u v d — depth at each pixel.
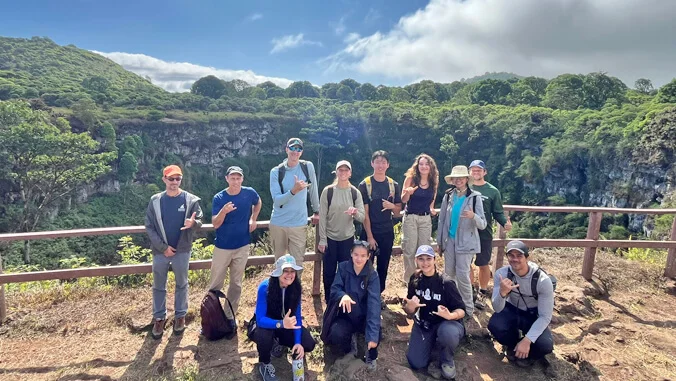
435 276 2.94
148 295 4.20
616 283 4.69
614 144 43.56
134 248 6.95
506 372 2.94
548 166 49.75
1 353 3.07
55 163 30.12
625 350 3.28
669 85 54.34
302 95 104.50
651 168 39.31
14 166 29.23
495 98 86.31
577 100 72.06
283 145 66.62
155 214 3.16
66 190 32.56
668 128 38.22
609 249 6.50
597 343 3.35
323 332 3.01
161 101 66.62
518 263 2.92
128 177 43.69
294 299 2.78
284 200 3.38
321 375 2.83
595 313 3.93
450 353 2.80
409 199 3.71
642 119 43.47
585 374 2.89
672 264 4.82
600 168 45.47
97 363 2.93
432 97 100.94
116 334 3.36
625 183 42.00
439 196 55.12
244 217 3.35
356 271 3.01
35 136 28.62
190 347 3.14
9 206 29.62
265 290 2.80
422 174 3.60
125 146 45.09
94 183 39.88
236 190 3.29
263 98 97.00
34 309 3.80
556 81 80.12
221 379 2.73
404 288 4.27
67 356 3.03
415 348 2.93
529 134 54.91
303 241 3.53
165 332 3.37
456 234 3.50
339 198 3.41
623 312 4.02
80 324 3.52
